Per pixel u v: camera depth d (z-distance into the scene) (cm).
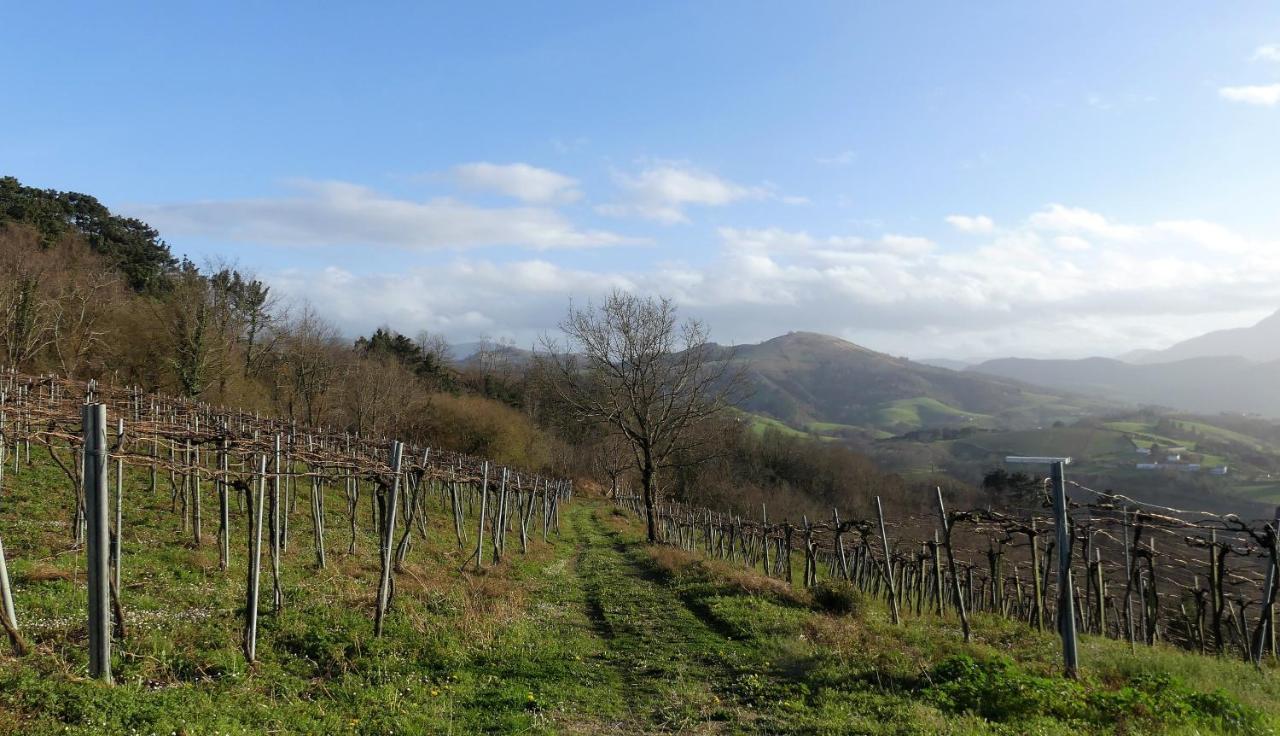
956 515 1543
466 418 6500
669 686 1088
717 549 3938
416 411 6475
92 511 775
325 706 855
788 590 1934
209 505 2128
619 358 3772
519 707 937
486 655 1165
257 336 4838
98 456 783
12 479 1844
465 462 3747
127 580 1215
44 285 3772
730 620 1550
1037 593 1812
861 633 1395
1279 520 1592
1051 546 2216
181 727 696
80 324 3797
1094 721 852
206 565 1402
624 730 898
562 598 1884
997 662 1053
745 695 1046
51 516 1584
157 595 1166
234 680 872
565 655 1245
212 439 1244
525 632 1373
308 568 1602
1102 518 1933
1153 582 1978
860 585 2736
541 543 3228
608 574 2427
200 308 3969
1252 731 830
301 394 5050
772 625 1477
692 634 1473
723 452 4706
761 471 7144
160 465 946
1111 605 2409
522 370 9625
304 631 1098
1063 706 884
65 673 747
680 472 6150
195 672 877
